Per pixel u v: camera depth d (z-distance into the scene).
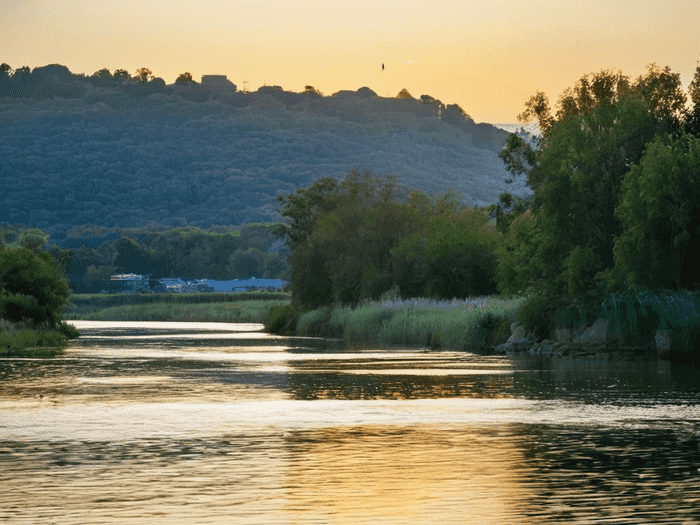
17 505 20.20
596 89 92.56
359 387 45.91
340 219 138.38
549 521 18.73
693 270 68.12
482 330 80.75
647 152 68.94
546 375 52.34
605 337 69.38
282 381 49.66
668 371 54.72
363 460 25.45
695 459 25.27
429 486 22.11
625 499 20.58
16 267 107.19
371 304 113.00
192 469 24.23
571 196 76.50
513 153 97.50
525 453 26.38
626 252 68.25
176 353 78.38
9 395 42.44
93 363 65.06
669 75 82.06
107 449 27.34
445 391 43.69
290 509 19.88
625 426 31.52
